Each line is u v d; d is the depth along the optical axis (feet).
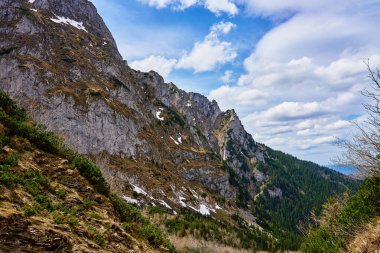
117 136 466.70
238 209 628.28
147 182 441.27
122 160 453.58
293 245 411.75
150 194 417.49
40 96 384.47
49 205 32.42
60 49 508.53
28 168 36.73
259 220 632.79
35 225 26.96
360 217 59.67
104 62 568.41
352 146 52.65
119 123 479.82
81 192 41.09
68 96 411.75
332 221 79.36
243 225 522.47
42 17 559.79
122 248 36.50
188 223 322.55
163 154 588.50
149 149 529.86
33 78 392.27
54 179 39.52
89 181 45.73
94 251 30.17
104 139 440.04
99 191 46.21
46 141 44.27
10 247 23.91
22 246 24.62
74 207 36.58
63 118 391.86
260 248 378.94
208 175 650.84
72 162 45.24
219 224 431.02
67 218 32.01
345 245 61.46
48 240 26.48
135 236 44.65
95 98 450.30
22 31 469.57
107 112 459.32
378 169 52.70
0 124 39.96
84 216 36.47
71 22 649.20
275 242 420.77
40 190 34.83
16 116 46.44
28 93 376.48
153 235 49.26
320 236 78.18
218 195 631.15
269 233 549.54
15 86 375.86
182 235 270.26
